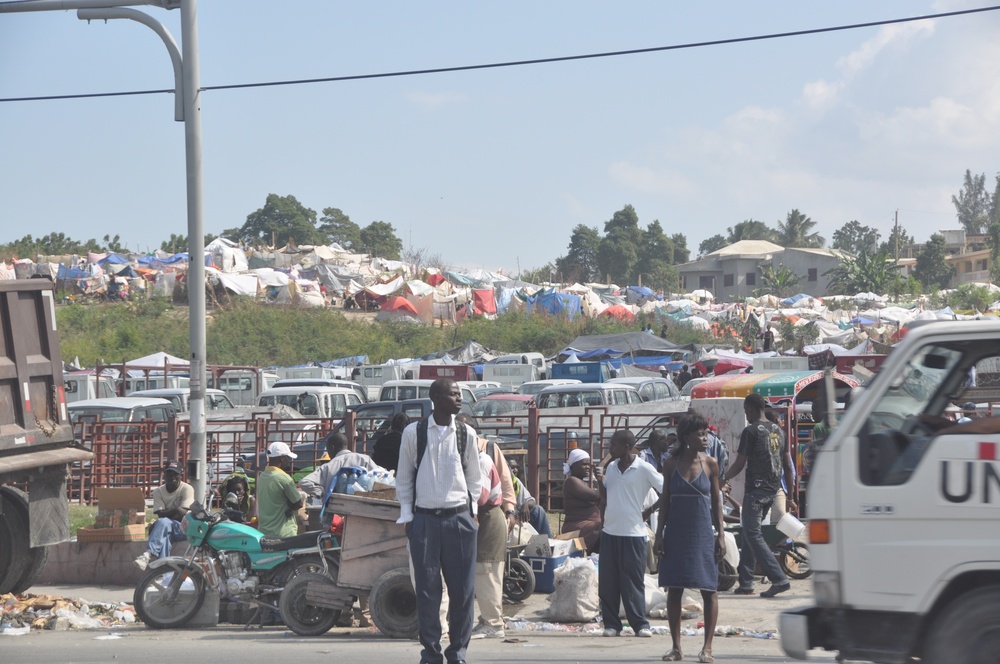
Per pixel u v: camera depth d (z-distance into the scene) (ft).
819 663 46.16
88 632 57.77
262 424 102.32
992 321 33.53
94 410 124.47
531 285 434.71
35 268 342.44
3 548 64.49
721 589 67.05
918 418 35.24
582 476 70.95
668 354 253.03
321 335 322.75
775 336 343.26
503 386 188.96
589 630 55.57
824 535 33.94
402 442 41.78
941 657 32.19
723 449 74.33
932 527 32.53
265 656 48.96
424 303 354.74
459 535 41.14
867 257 541.34
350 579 55.16
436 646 41.11
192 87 80.94
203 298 80.89
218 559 58.90
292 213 642.22
